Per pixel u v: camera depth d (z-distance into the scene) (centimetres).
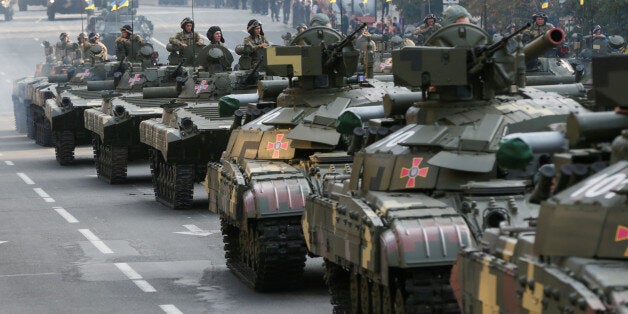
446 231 3631
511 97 4303
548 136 3169
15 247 6128
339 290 4431
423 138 4094
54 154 11225
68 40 14438
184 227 6719
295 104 5497
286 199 4819
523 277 2850
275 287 4956
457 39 4209
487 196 3797
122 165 8800
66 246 6134
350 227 3981
